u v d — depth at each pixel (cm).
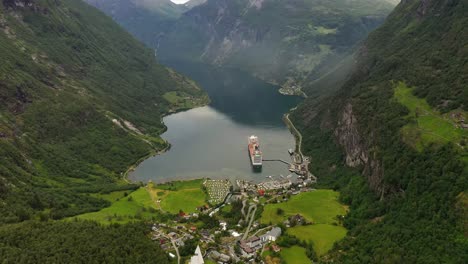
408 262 19525
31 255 18475
